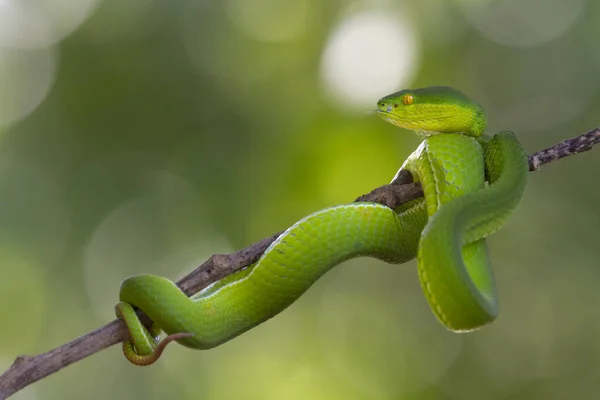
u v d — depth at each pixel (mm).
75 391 15148
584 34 12914
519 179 5480
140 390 14969
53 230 13258
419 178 5641
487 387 12820
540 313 13148
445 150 5527
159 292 4949
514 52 12750
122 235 12766
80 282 13797
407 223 5750
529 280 13258
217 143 12070
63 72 12289
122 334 4801
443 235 4996
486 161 5883
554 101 12938
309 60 12008
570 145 5684
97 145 12344
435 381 12938
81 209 12758
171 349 15070
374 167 10906
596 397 12602
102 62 12180
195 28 12484
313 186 11164
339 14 12102
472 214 5168
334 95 11609
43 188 12898
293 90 11883
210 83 12250
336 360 13617
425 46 12086
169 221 12344
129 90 12133
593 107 12805
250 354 14430
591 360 12766
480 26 12547
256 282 5316
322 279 14117
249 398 14125
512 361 12969
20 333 14508
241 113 12000
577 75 12891
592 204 12984
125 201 12547
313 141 11328
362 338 13555
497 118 12914
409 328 13336
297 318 14188
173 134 12164
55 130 12445
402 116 6086
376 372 13219
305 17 12227
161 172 12328
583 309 12945
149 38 12258
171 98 12148
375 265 13867
